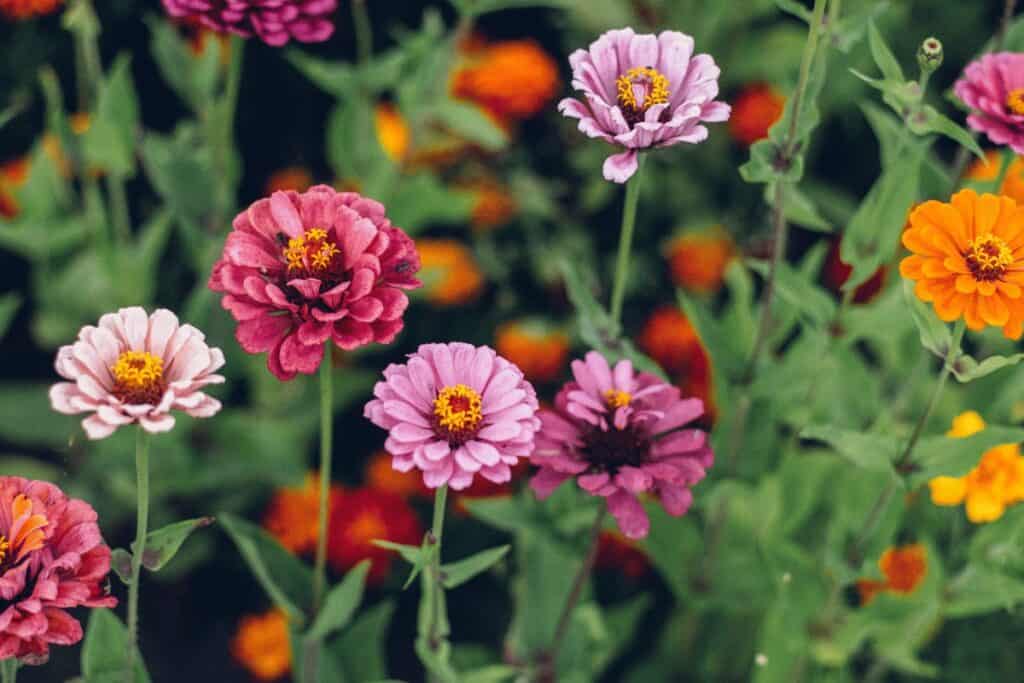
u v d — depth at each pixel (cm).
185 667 111
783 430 114
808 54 88
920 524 107
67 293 118
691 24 127
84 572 78
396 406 80
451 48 112
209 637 113
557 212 128
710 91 85
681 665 109
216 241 108
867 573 96
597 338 93
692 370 117
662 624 113
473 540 112
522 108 122
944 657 105
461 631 111
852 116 132
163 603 114
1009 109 92
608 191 129
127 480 110
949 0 132
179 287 122
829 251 126
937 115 90
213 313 108
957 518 103
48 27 125
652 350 119
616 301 92
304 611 93
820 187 130
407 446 80
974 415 97
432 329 122
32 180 115
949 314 84
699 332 97
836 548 98
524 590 99
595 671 102
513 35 139
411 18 137
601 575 114
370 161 114
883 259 96
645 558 111
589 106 86
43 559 77
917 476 90
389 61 112
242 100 130
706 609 109
